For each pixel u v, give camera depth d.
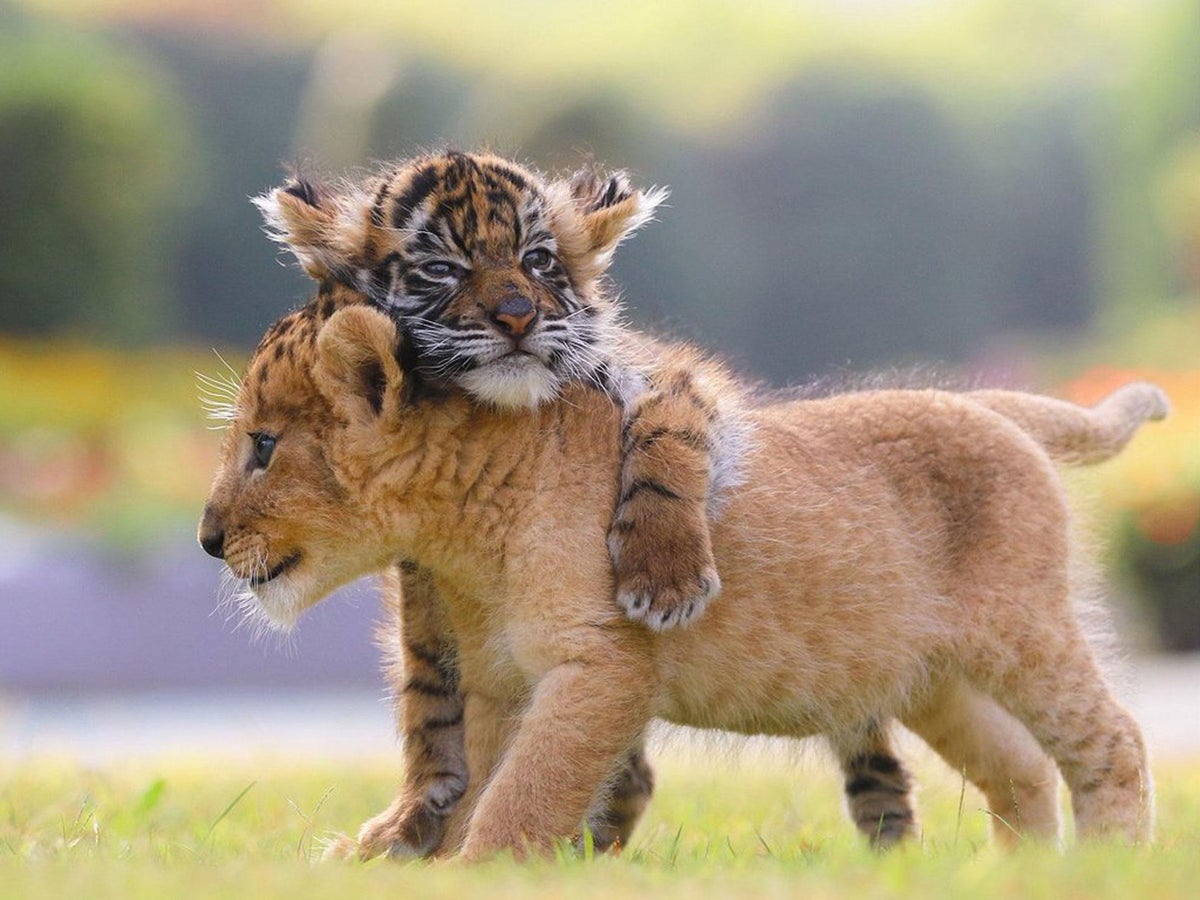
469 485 9.53
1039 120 70.88
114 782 13.65
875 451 10.68
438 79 54.31
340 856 9.76
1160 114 61.34
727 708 10.24
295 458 9.69
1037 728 10.67
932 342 66.12
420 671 10.27
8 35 56.16
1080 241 71.00
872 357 64.81
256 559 9.77
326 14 65.62
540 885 7.44
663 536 9.52
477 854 9.04
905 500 10.62
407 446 9.53
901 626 10.47
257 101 57.44
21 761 15.77
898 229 65.38
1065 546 10.80
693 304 59.16
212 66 57.53
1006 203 69.69
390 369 9.40
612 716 9.38
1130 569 28.39
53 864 8.05
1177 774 15.02
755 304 63.31
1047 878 7.25
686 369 10.59
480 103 48.97
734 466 10.16
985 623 10.54
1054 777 11.45
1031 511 10.69
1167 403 12.38
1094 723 10.56
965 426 10.82
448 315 10.08
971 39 81.38
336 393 9.57
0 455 32.94
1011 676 10.60
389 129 39.41
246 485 9.81
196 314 55.84
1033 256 70.88
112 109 46.69
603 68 57.88
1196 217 54.38
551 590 9.45
